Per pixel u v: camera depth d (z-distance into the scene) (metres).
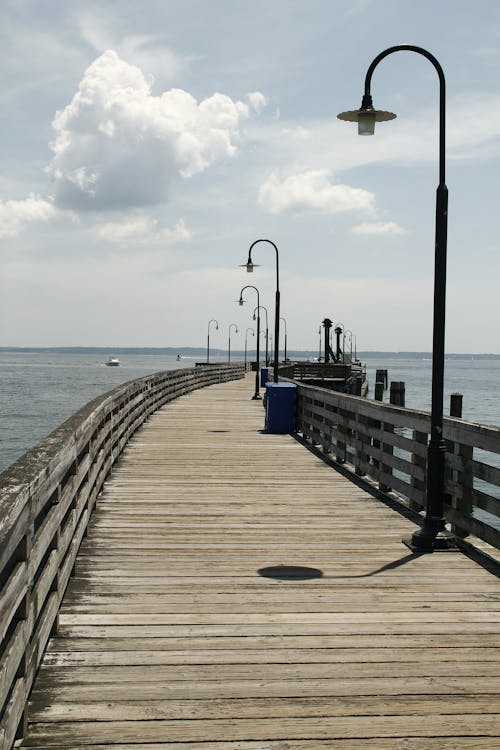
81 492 6.24
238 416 20.61
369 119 7.37
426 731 3.55
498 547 6.41
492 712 3.75
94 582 5.73
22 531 3.15
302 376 45.03
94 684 3.98
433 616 5.11
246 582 5.80
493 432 6.37
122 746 3.38
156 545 6.88
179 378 29.25
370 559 6.55
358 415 11.01
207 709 3.73
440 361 7.07
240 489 9.76
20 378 131.12
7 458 35.16
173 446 13.98
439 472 7.03
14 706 3.15
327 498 9.27
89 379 127.81
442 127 7.05
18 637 3.19
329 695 3.91
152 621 4.92
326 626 4.89
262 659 4.34
